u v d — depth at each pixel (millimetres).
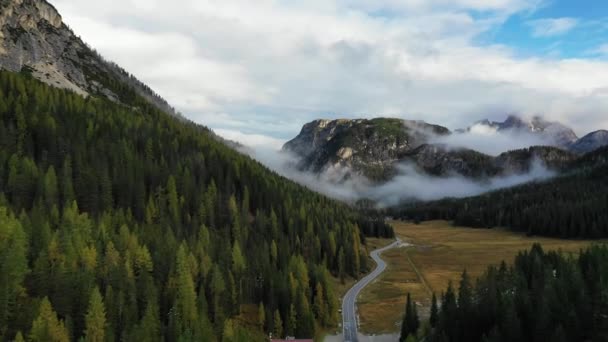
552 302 79438
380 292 147875
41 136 148125
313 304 116438
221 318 95000
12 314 71750
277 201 184125
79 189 129750
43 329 68188
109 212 123312
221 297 102875
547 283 87688
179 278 94562
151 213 135375
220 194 160125
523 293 86000
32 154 140000
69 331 73125
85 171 134375
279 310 109875
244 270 118188
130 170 144250
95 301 74562
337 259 164125
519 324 76688
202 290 95812
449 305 92562
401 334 101562
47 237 91000
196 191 154875
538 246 134375
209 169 179250
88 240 98750
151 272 99812
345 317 123312
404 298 140125
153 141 181750
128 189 137625
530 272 111312
